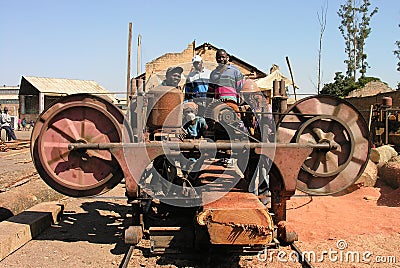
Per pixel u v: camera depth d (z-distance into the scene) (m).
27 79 49.59
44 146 6.31
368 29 45.56
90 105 6.28
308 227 7.88
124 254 6.42
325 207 9.57
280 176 6.00
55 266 5.94
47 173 6.30
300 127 6.18
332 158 6.25
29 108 50.22
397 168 11.51
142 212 6.56
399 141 16.19
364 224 8.09
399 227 7.86
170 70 7.22
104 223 8.27
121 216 8.86
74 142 6.32
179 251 6.21
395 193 10.59
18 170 13.62
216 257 6.16
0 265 5.93
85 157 6.38
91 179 6.41
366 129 6.42
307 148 5.98
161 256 6.18
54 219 8.21
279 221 6.56
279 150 5.93
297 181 6.28
